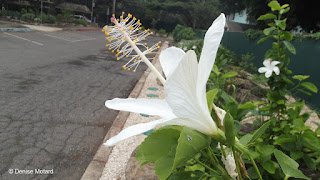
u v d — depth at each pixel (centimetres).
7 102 472
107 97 561
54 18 2903
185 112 92
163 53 129
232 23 2433
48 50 1116
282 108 303
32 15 2639
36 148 332
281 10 312
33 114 432
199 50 1147
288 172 133
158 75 124
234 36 1345
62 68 793
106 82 685
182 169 169
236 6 1733
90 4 4488
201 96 91
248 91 609
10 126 383
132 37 130
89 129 398
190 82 88
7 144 334
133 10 4475
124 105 112
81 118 436
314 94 584
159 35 3888
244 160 219
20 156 311
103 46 1484
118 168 298
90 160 316
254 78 684
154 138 97
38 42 1340
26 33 1716
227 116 93
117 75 780
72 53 1115
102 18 4625
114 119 444
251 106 243
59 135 371
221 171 116
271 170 200
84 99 532
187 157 90
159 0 4872
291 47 300
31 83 602
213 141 196
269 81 313
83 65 880
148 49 129
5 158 305
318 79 578
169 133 98
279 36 316
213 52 86
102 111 475
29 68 742
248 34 1112
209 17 4347
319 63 583
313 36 634
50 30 2170
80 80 676
